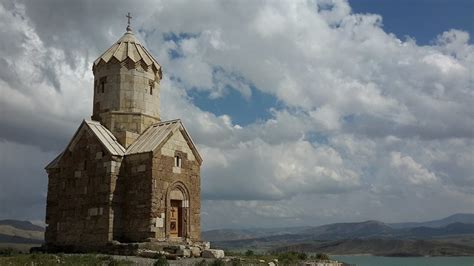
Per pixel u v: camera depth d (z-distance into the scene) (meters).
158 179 36.09
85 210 37.62
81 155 39.16
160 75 43.91
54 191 40.56
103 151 37.53
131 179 36.84
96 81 42.41
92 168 38.00
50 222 40.09
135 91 41.12
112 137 39.31
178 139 38.56
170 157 37.53
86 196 37.84
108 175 36.56
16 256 31.78
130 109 40.66
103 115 40.88
